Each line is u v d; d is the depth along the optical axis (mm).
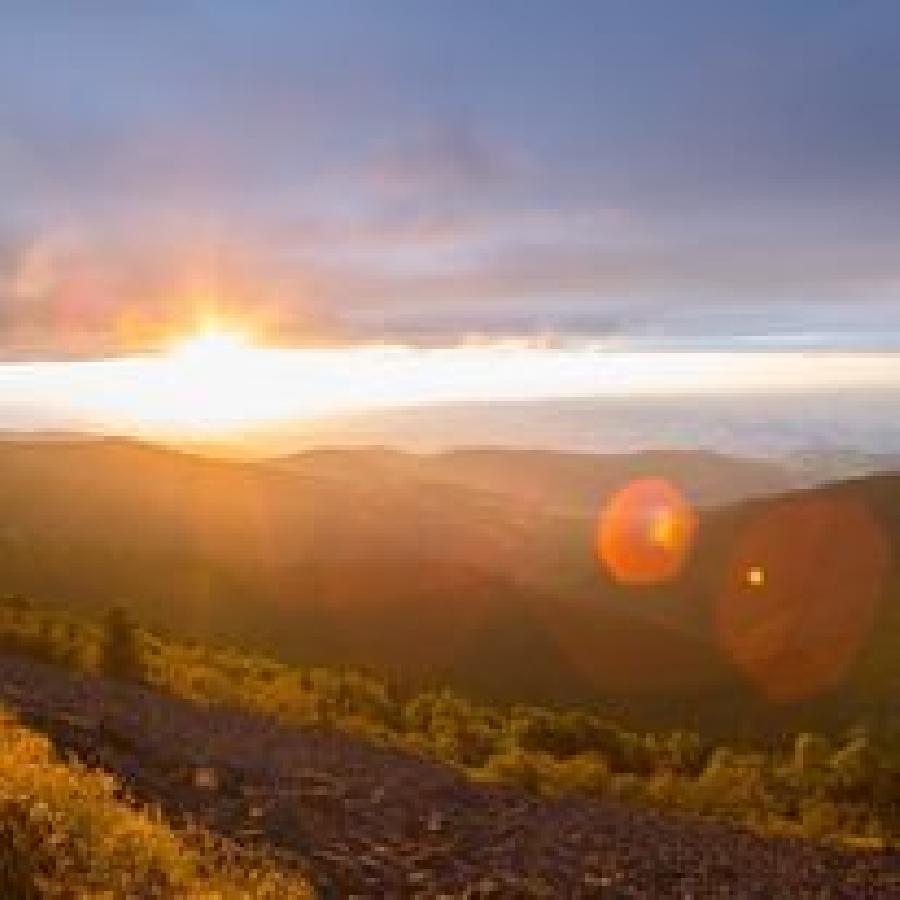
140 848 13297
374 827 19031
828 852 23594
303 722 41875
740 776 48062
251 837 16688
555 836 20734
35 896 11031
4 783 13508
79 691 30812
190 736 25578
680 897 17938
